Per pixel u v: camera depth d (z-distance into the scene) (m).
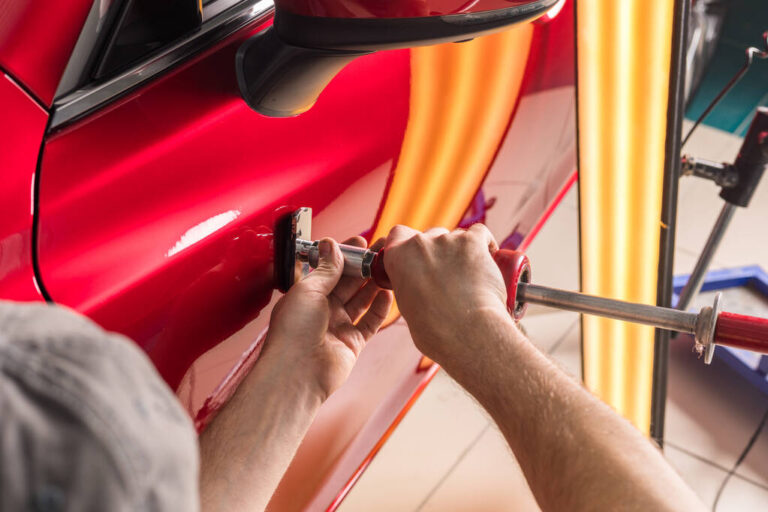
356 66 0.95
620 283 1.50
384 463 1.63
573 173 1.83
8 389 0.26
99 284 0.67
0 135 0.63
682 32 1.25
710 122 2.66
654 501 0.53
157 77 0.74
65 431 0.25
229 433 0.77
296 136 0.87
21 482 0.25
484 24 0.68
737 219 2.30
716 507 1.60
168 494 0.27
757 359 1.80
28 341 0.27
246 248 0.83
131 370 0.28
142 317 0.72
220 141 0.78
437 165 1.19
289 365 0.81
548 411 0.62
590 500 0.55
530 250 2.17
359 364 1.18
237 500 0.74
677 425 1.76
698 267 1.63
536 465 0.61
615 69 1.30
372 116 0.99
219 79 0.78
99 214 0.68
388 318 1.22
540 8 0.71
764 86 2.84
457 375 0.70
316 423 1.10
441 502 1.58
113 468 0.25
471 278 0.74
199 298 0.79
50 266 0.64
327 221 0.97
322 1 0.66
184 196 0.75
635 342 1.50
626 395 1.57
